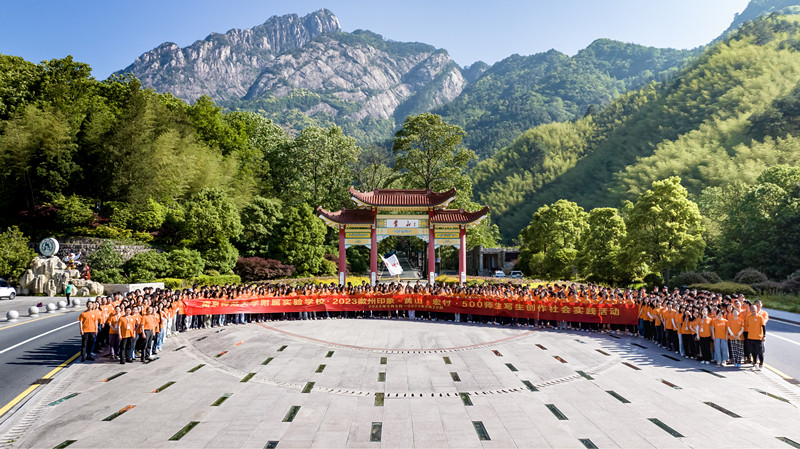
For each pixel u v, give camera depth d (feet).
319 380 50.44
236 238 159.33
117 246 135.13
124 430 36.17
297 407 41.98
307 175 220.84
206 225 144.87
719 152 330.13
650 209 146.51
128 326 56.70
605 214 178.70
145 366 56.03
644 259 150.71
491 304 85.56
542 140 618.03
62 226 138.41
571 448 33.09
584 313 78.43
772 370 54.08
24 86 161.79
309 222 164.55
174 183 164.66
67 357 59.82
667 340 65.31
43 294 122.52
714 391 46.32
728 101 429.38
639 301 75.61
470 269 315.37
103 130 156.76
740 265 161.27
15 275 124.16
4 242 124.26
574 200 472.44
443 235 128.47
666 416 39.50
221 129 216.54
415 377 51.70
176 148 173.88
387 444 33.86
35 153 143.23
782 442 33.86
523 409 41.57
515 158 609.83
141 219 145.28
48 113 145.89
